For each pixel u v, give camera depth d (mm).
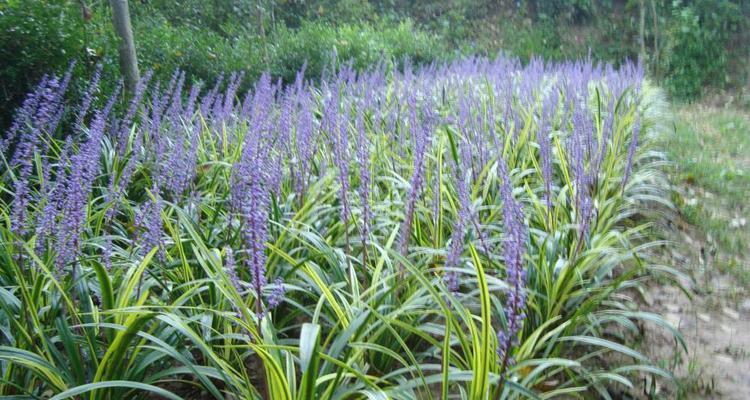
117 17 7695
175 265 3730
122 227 4816
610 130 6953
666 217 6277
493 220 4855
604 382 3619
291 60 12273
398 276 3645
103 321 3141
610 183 5859
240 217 4176
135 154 4574
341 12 19703
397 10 21609
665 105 12633
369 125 7117
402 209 4859
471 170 5047
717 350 4070
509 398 2939
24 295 3037
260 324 2723
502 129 6906
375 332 3166
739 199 7105
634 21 20031
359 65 12781
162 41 10336
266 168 4121
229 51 11391
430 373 3525
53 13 7180
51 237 3592
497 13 21672
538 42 20109
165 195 5141
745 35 18750
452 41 20672
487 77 9273
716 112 14695
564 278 3842
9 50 6645
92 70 7508
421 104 6734
